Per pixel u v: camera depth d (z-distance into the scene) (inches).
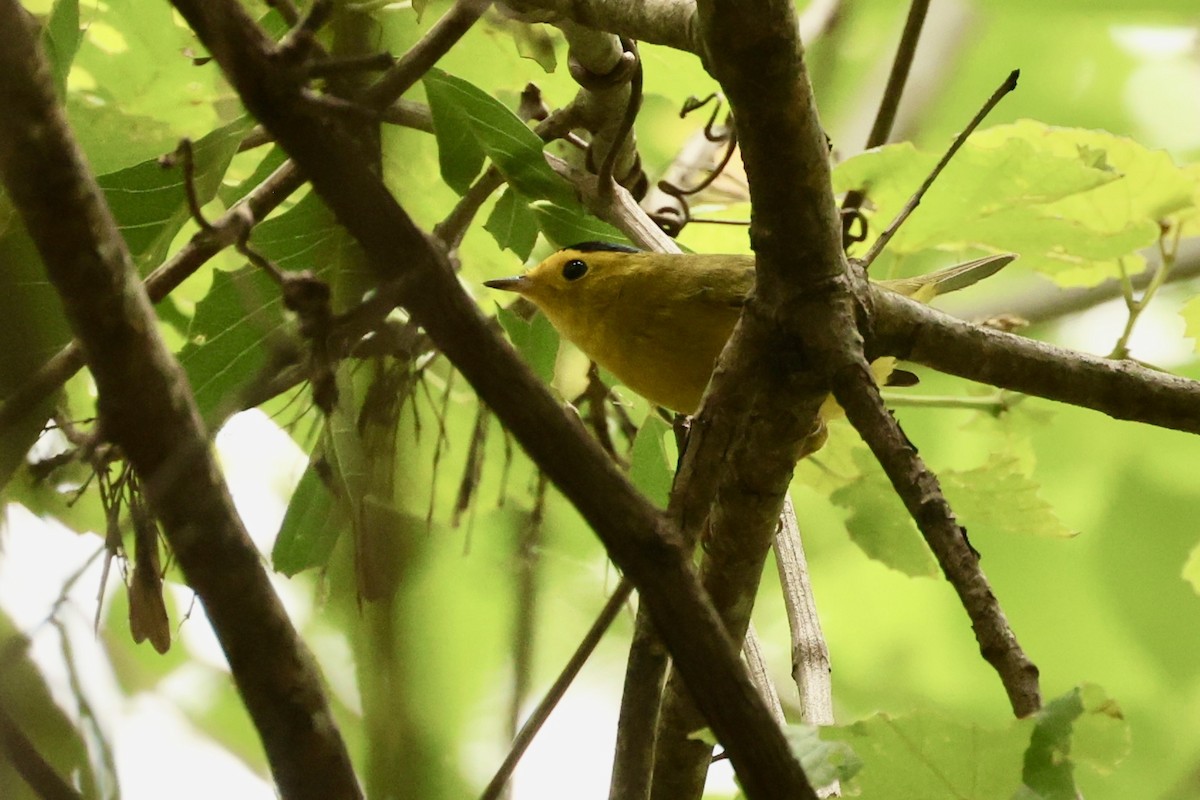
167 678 390.6
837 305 223.8
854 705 645.9
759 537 247.8
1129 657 673.0
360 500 267.6
